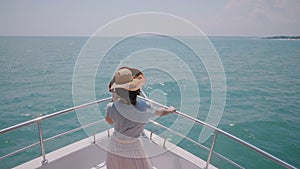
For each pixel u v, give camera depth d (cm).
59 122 1162
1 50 5084
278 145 1063
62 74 2469
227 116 1380
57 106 1519
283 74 2947
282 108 1614
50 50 4409
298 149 1030
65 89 1911
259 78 2662
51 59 3359
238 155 859
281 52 5881
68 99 1652
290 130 1224
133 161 191
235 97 1852
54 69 2722
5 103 1590
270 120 1352
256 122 1311
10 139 1011
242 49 6300
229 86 2222
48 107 1504
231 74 2848
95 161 280
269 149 1030
